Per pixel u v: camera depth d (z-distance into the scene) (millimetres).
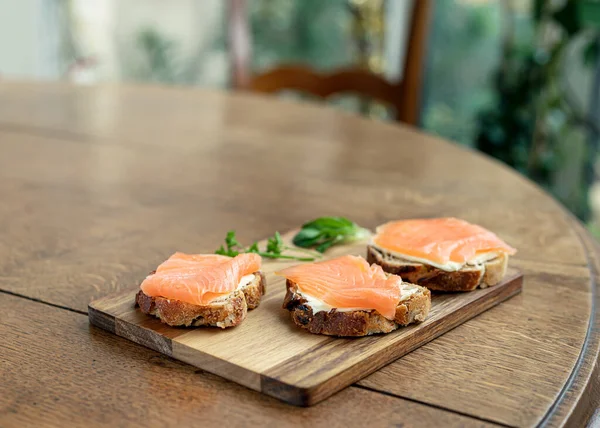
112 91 1786
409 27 1684
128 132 1398
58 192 1068
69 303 762
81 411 613
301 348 659
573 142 2406
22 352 682
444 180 1132
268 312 709
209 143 1328
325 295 681
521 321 731
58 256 865
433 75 2604
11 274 821
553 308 754
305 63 2766
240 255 725
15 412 611
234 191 1075
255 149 1291
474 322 728
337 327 671
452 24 2543
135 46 3016
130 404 620
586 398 642
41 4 3070
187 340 667
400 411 614
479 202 1042
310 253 833
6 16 3074
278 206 1019
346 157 1244
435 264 742
